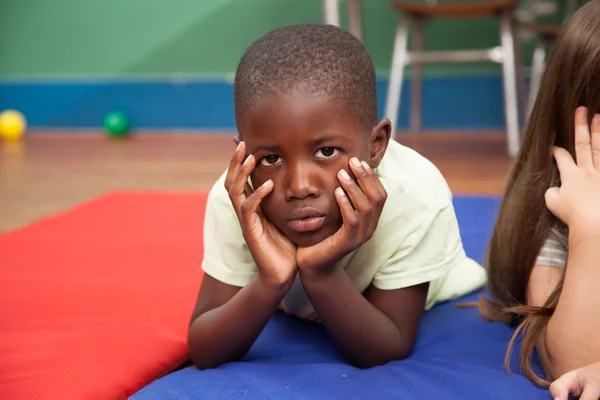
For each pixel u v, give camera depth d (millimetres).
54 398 845
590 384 729
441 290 1135
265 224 820
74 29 4363
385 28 3961
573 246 812
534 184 922
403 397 783
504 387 805
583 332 782
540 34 3221
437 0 3623
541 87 922
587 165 850
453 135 3770
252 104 728
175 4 4238
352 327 854
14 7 4391
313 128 716
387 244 898
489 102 3898
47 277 1316
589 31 839
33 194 2398
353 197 750
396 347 892
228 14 4191
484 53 2930
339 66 737
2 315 1126
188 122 4340
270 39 765
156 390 833
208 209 947
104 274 1329
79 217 1804
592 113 850
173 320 1091
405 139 3598
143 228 1682
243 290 852
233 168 779
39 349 985
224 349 884
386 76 3998
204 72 4277
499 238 985
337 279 831
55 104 4453
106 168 2932
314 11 4102
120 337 1021
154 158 3207
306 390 804
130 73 4359
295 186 734
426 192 928
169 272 1336
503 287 998
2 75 4492
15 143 3912
